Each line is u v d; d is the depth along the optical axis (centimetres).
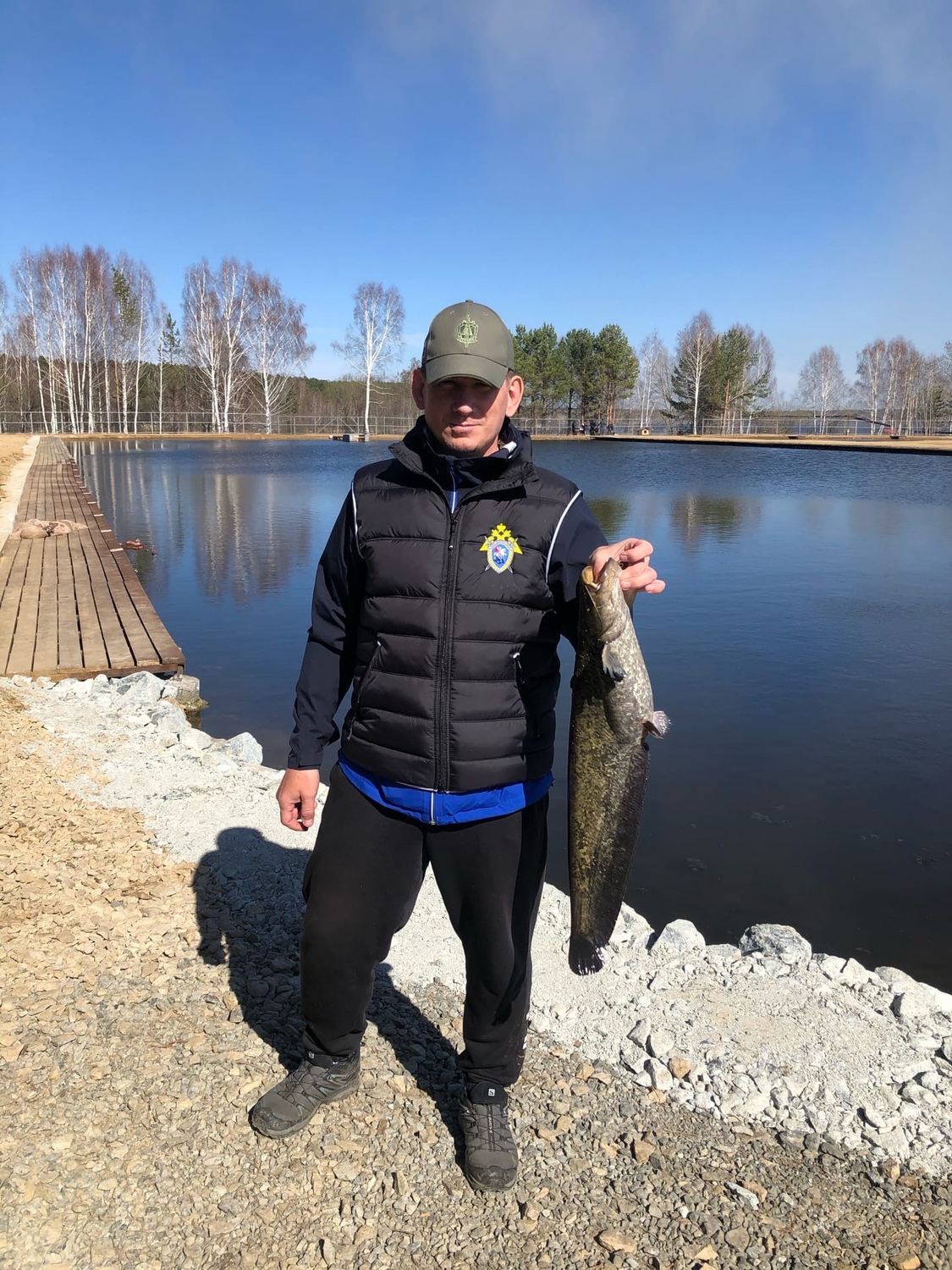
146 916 383
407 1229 242
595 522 248
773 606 1252
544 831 255
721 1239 240
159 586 1468
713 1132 277
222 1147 263
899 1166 265
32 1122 265
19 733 602
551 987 350
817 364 10475
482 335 225
